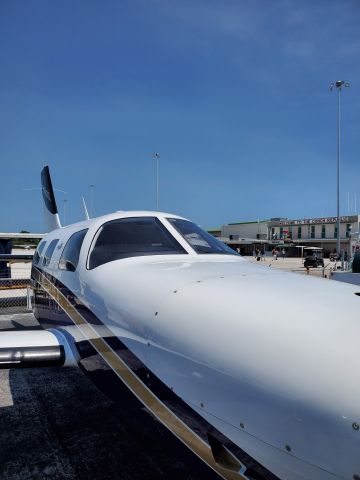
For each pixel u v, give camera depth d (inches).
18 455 128.3
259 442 63.7
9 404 170.2
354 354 58.4
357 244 938.1
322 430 56.1
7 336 144.4
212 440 74.9
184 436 82.7
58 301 175.5
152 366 90.0
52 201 385.1
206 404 73.4
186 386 78.4
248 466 67.0
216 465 74.6
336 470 54.6
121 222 149.3
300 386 59.2
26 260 317.1
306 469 57.9
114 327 110.1
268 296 79.0
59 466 122.1
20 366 130.9
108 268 130.7
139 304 99.0
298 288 84.3
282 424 60.4
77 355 137.7
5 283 472.7
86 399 175.6
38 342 139.1
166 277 104.3
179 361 80.3
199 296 85.9
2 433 143.2
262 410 63.1
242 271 105.8
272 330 67.6
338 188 1101.7
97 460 125.2
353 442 53.2
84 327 133.7
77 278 147.0
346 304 72.7
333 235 2522.1
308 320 67.3
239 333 70.6
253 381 64.7
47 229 412.8
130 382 102.1
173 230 144.0
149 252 133.9
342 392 55.6
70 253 165.8
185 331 80.2
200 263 122.0
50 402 172.2
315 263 1251.2
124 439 138.6
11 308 409.1
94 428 146.9
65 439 138.7
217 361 71.2
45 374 212.1
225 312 76.7
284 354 63.1
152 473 118.2
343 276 392.5
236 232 3110.2
